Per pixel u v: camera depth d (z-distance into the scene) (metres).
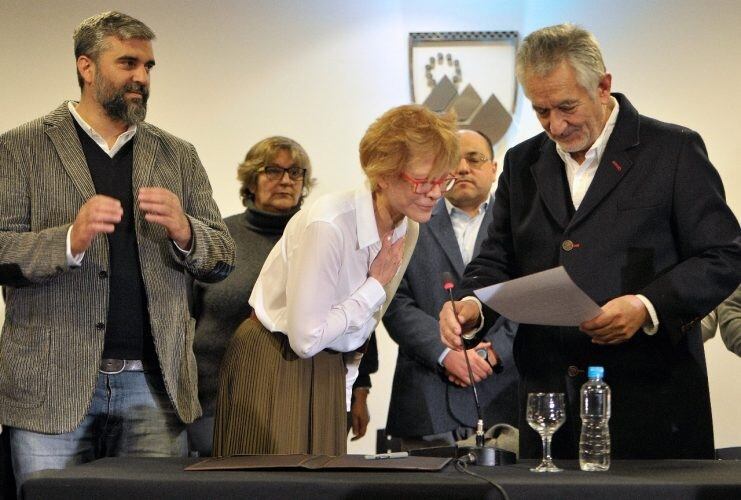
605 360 2.34
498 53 4.52
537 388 2.44
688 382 2.30
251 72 4.59
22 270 2.41
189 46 4.58
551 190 2.47
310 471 1.81
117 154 2.68
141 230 2.60
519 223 2.54
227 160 4.56
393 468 1.81
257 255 3.51
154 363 2.59
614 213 2.37
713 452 2.30
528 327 2.49
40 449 2.46
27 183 2.56
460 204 3.61
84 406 2.47
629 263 2.35
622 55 4.51
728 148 4.46
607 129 2.43
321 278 2.12
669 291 2.23
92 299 2.52
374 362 3.70
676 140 2.38
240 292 3.42
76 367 2.49
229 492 1.69
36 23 4.55
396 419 3.45
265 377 2.24
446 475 1.74
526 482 1.65
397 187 2.12
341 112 4.57
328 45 4.59
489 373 3.24
